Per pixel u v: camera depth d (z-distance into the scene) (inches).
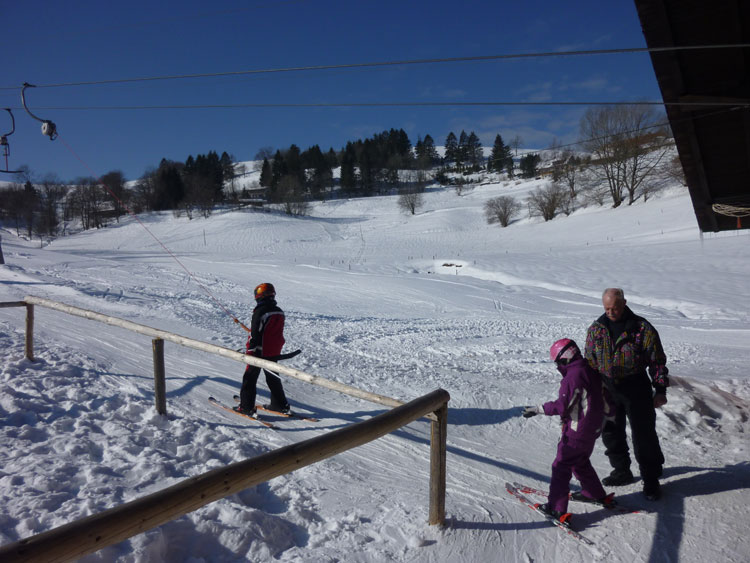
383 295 877.8
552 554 136.9
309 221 3440.0
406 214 3826.3
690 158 309.4
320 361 353.7
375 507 156.8
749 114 274.7
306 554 128.6
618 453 176.1
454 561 131.3
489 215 3070.9
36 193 3472.0
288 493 161.2
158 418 210.8
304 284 979.9
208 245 2495.1
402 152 7007.9
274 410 238.7
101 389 242.7
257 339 231.9
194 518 132.1
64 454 167.3
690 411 232.2
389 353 406.0
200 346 201.3
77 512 130.7
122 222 3553.2
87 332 370.3
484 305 800.9
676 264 1135.0
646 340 167.2
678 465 189.3
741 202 342.3
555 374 343.3
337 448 112.2
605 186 2920.8
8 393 212.2
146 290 692.7
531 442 221.1
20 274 698.8
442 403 140.3
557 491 152.3
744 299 791.1
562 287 987.3
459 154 6968.5
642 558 134.5
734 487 169.5
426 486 174.4
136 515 80.9
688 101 258.2
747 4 211.6
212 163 5295.3
